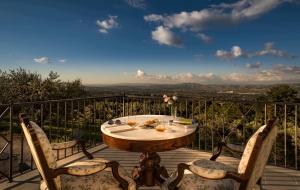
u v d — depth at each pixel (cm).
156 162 281
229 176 170
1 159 464
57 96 1466
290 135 844
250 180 169
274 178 314
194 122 284
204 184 193
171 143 225
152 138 218
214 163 228
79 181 200
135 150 222
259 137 157
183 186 195
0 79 1430
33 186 288
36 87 1441
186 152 428
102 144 480
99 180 202
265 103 357
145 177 279
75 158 394
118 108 522
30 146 189
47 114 1121
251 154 160
